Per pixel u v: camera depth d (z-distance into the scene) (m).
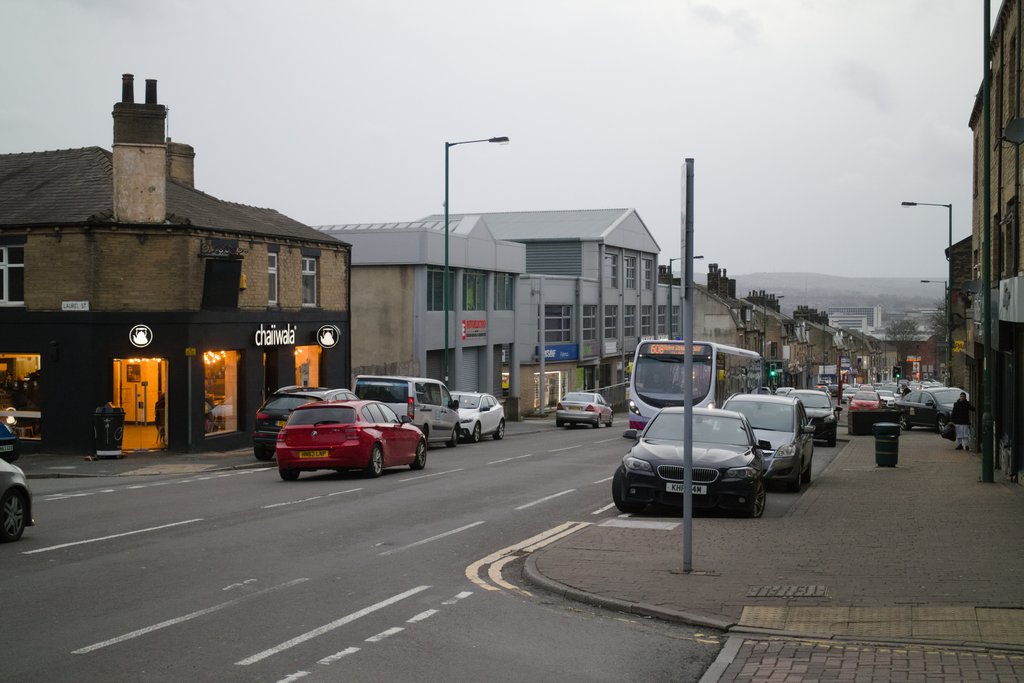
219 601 9.80
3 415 28.28
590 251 68.50
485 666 7.80
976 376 30.22
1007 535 13.55
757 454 16.36
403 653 8.09
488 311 52.66
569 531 14.77
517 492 19.55
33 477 22.91
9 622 8.85
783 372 114.62
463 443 35.72
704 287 103.25
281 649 8.10
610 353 70.88
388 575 11.28
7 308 28.00
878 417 39.97
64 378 27.59
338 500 17.95
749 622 9.09
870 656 8.02
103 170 30.70
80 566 11.48
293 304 33.91
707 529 14.30
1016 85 20.70
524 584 11.02
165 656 7.84
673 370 31.52
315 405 21.78
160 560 11.91
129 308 27.69
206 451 28.70
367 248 45.25
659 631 9.02
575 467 25.11
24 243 27.86
